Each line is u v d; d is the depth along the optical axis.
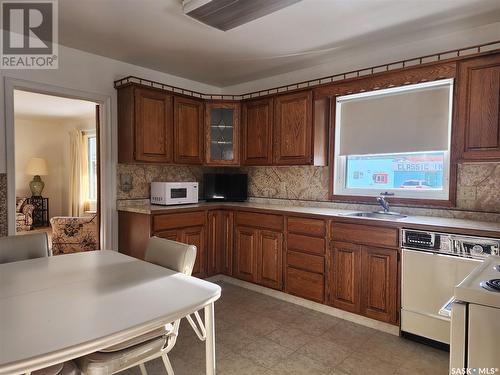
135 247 3.22
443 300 2.21
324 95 3.11
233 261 3.59
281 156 3.44
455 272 2.16
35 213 6.87
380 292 2.53
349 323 2.69
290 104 3.35
